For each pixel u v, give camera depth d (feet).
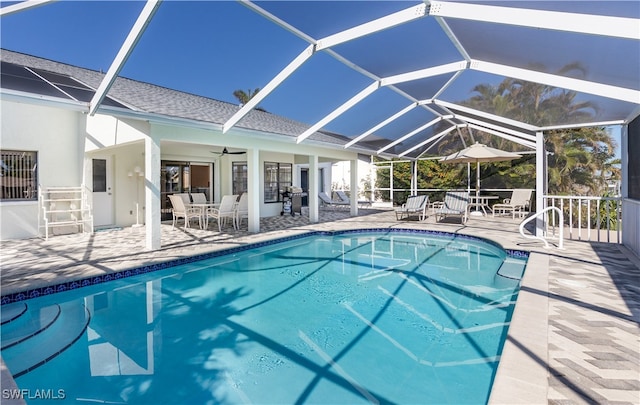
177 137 27.71
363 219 48.37
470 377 11.34
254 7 17.46
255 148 35.35
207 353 13.14
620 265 20.18
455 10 16.05
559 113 27.20
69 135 35.40
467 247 32.60
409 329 15.08
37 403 10.10
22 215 31.89
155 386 10.99
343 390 10.75
